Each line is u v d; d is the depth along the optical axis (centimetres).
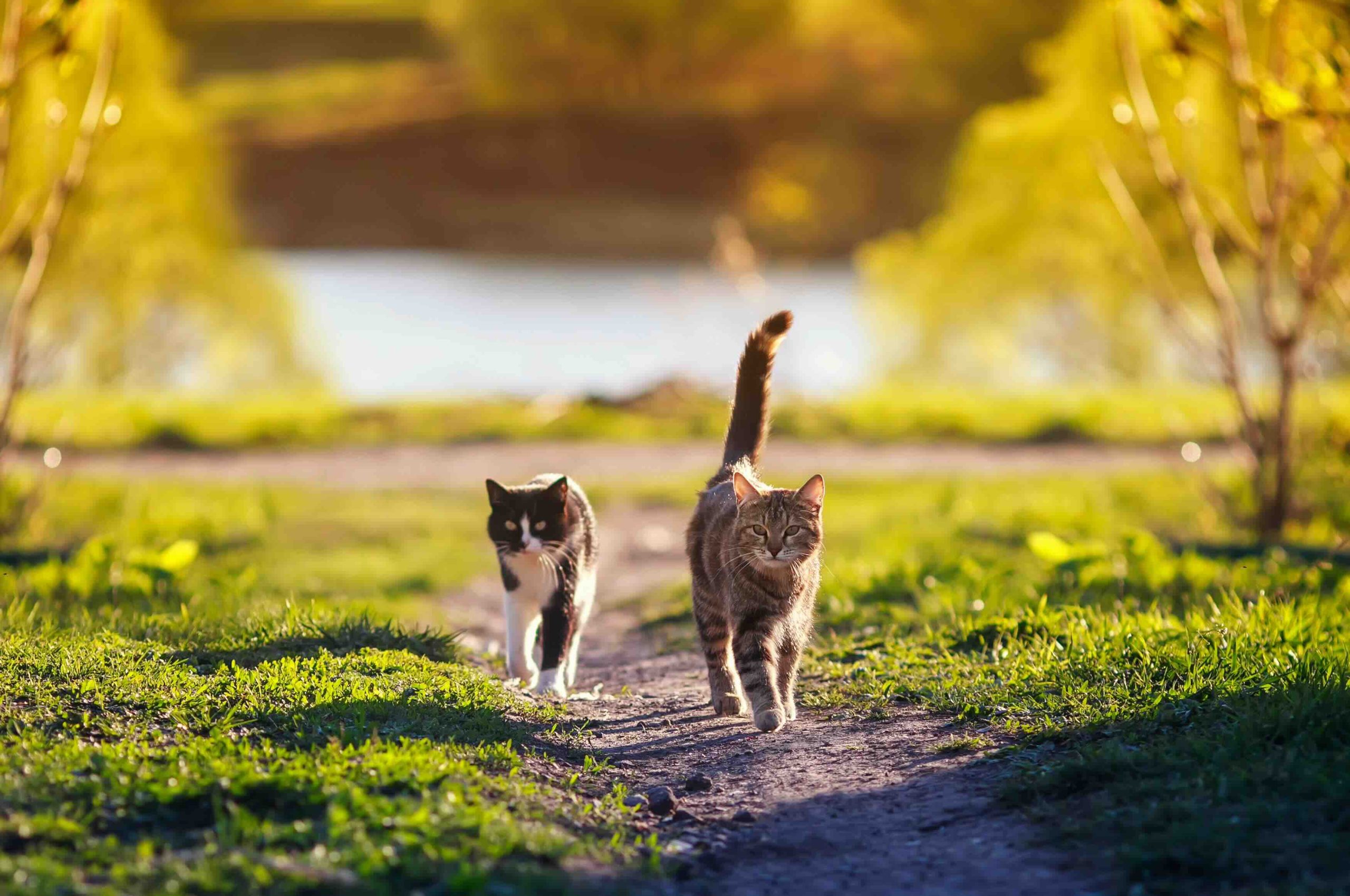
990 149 2819
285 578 1152
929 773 574
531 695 737
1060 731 592
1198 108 1906
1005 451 2208
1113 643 696
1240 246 1293
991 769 568
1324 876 430
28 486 1574
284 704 616
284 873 416
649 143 6000
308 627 786
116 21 1273
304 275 4575
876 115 6159
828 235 5734
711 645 725
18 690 593
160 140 2533
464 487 1920
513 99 6250
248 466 2100
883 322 2959
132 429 2277
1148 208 2383
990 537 1308
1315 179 1312
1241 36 1092
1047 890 446
